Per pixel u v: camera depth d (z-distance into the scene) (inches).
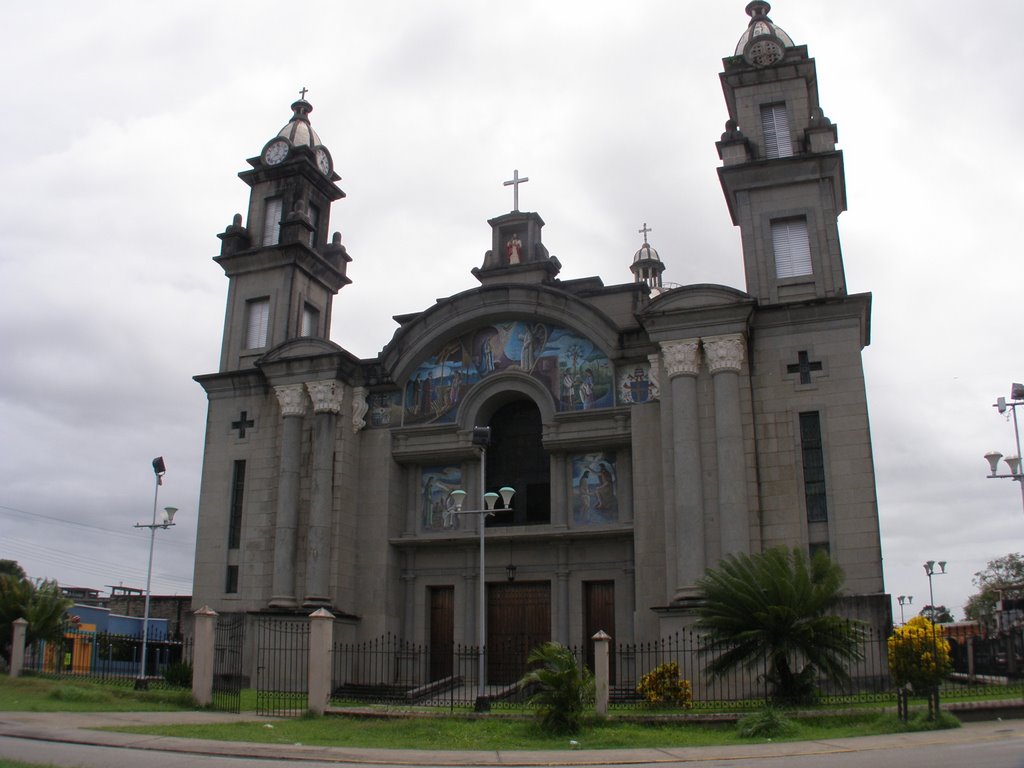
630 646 1150.3
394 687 1157.1
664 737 720.3
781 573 867.4
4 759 552.4
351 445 1343.5
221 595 1333.7
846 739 676.1
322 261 1528.1
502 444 1354.6
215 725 789.2
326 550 1270.9
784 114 1326.3
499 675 1256.8
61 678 1184.8
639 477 1187.3
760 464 1127.6
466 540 1282.0
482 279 1413.6
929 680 723.4
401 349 1357.0
